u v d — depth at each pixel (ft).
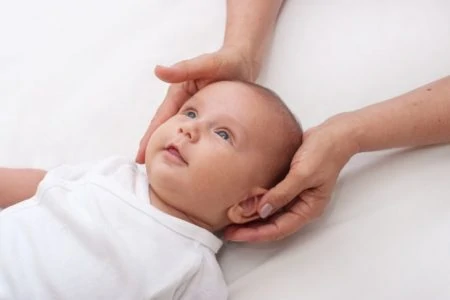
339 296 2.68
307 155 2.71
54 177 2.84
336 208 2.93
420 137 2.90
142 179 2.95
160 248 2.71
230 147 2.77
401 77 3.22
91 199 2.75
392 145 2.91
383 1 3.49
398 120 2.86
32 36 3.66
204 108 2.86
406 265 2.67
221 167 2.74
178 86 3.16
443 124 2.87
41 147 3.31
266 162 2.82
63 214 2.70
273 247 2.95
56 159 3.29
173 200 2.80
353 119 2.87
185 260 2.72
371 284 2.67
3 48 3.62
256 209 2.82
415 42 3.29
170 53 3.58
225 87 2.92
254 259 2.93
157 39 3.62
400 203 2.83
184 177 2.74
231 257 2.97
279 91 3.36
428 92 2.93
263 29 3.43
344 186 2.97
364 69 3.29
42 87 3.46
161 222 2.75
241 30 3.37
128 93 3.44
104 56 3.59
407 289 2.63
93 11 3.75
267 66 3.46
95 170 2.93
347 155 2.82
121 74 3.51
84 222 2.66
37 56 3.59
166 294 2.66
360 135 2.83
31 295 2.57
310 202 2.77
